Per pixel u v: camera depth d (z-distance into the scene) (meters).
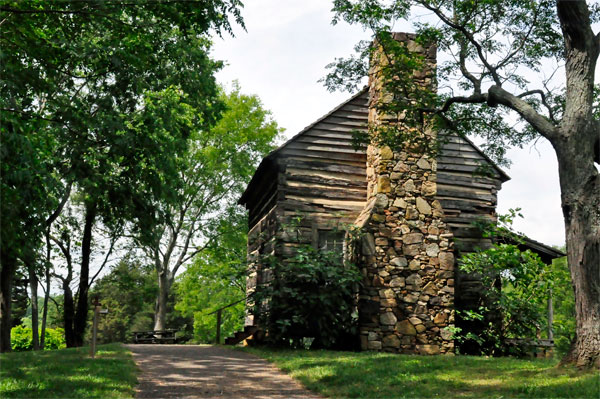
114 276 31.42
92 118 15.82
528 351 17.41
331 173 19.02
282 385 10.91
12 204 13.22
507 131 15.27
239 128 34.47
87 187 17.20
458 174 19.91
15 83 13.44
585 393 8.48
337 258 17.14
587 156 10.42
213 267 36.72
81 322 22.91
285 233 18.02
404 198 17.55
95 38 17.36
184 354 15.71
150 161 17.80
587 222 10.23
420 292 17.02
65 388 9.26
